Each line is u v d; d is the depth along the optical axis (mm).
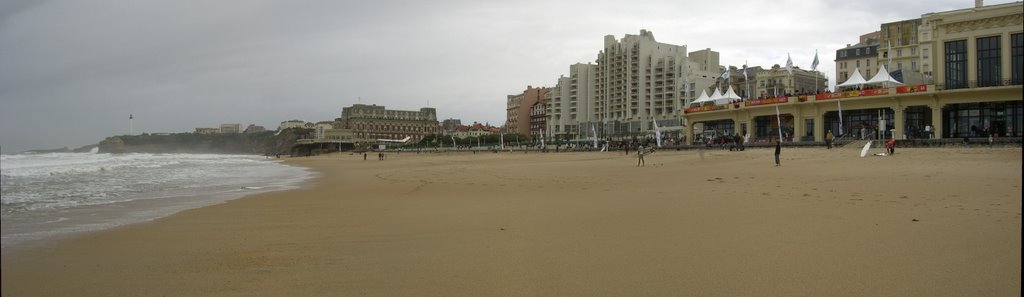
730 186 16734
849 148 43625
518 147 115938
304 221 12484
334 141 198875
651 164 32344
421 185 22594
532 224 10703
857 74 62344
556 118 178125
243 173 41875
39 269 8070
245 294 6504
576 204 13750
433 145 173750
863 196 12891
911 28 102500
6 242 10266
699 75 144375
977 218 9305
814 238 8211
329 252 8711
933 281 5922
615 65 160000
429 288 6477
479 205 14477
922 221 9195
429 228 10766
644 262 7246
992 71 53844
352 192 20516
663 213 11422
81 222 13086
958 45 56312
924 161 25234
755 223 9719
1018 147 36156
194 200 18422
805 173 20734
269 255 8625
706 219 10398
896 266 6516
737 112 69875
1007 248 7094
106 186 26109
